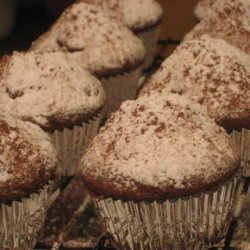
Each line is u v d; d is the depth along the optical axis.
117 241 0.39
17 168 0.38
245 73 0.44
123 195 0.37
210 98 0.43
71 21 0.55
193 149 0.37
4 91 0.46
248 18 0.51
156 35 0.66
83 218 0.46
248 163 0.44
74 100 0.46
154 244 0.38
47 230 0.45
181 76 0.44
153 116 0.38
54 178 0.40
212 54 0.44
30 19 0.62
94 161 0.38
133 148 0.37
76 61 0.50
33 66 0.46
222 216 0.38
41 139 0.40
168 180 0.36
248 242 0.42
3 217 0.38
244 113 0.43
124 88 0.57
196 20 0.63
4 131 0.39
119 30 0.56
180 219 0.37
